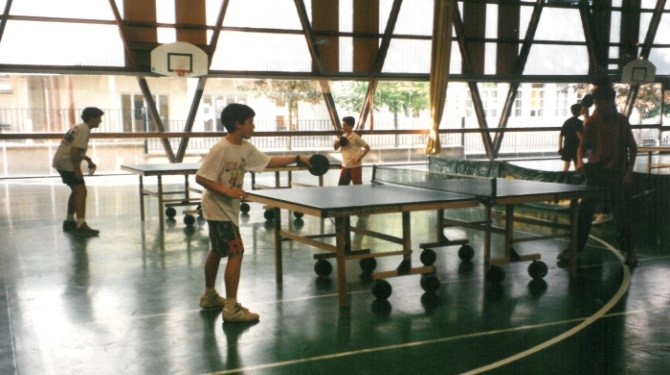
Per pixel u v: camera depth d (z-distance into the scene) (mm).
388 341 3229
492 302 3922
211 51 11461
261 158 3613
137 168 6801
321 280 4480
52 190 9828
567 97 16922
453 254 5332
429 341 3223
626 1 14852
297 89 14953
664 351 3061
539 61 14344
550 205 7727
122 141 13523
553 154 17031
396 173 5508
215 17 11484
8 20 10062
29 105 12883
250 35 11766
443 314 3682
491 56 13797
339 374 2791
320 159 3664
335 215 3660
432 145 12859
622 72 14633
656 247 5520
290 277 4562
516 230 6469
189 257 5211
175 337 3289
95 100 13469
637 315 3637
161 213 6465
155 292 4160
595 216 6793
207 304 3797
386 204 3824
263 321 3561
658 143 16500
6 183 10844
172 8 11148
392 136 15625
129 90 13758
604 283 4352
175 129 14039
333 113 12961
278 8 11906
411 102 17203
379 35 12742
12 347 3135
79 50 10648
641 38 15312
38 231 6398
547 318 3594
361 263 4699
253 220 7109
